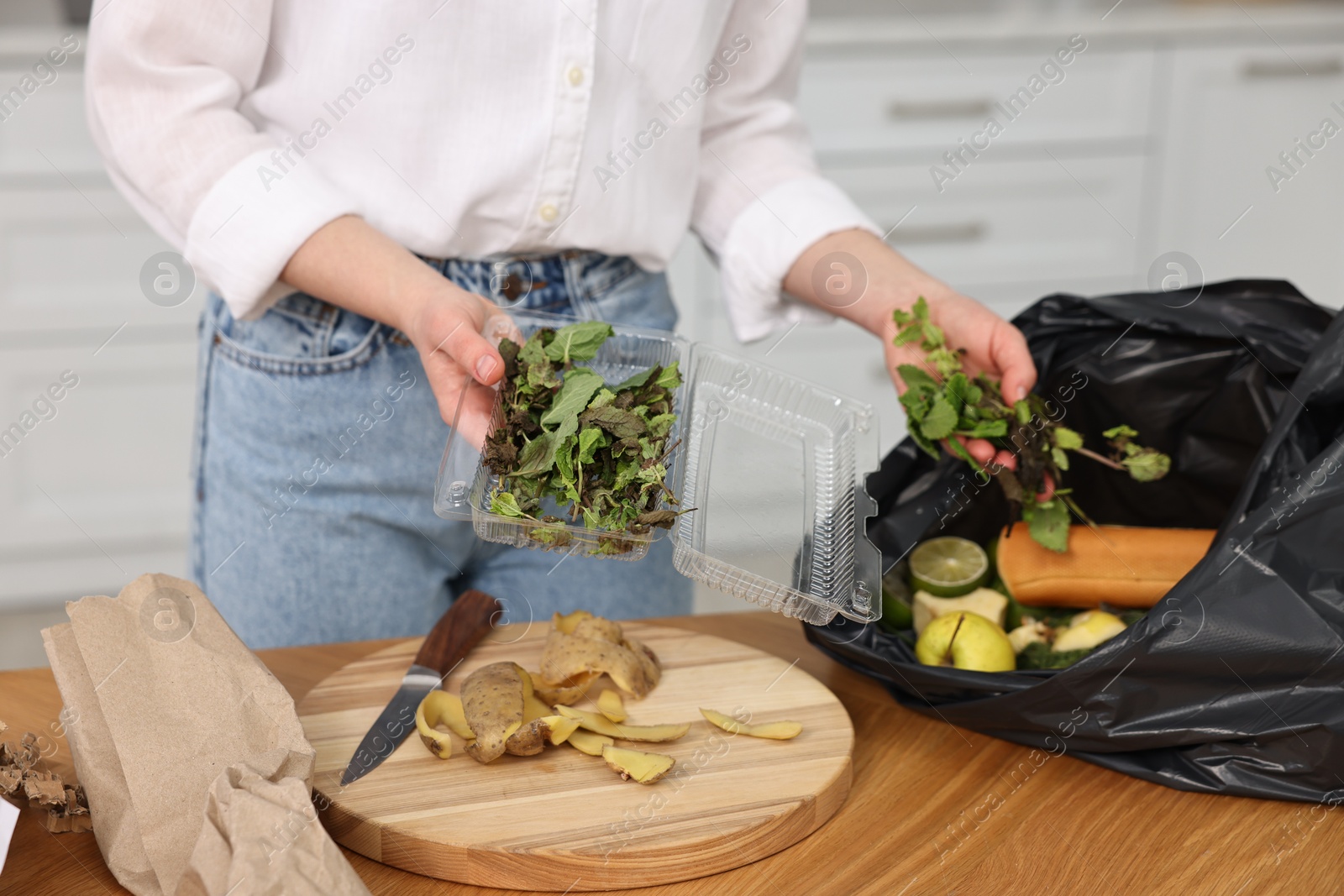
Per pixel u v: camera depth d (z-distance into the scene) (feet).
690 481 3.11
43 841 2.46
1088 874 2.43
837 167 8.09
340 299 3.17
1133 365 3.49
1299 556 2.57
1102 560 3.31
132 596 2.65
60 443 7.54
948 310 3.56
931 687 2.87
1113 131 8.31
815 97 7.91
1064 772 2.80
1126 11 8.10
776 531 3.00
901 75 7.95
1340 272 8.89
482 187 3.34
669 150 3.65
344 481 3.68
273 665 3.19
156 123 3.11
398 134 3.30
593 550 2.83
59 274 7.22
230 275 3.17
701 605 7.45
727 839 2.40
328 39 3.23
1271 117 8.42
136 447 7.70
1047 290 8.65
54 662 2.53
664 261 3.83
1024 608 3.35
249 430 3.67
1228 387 3.42
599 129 3.39
